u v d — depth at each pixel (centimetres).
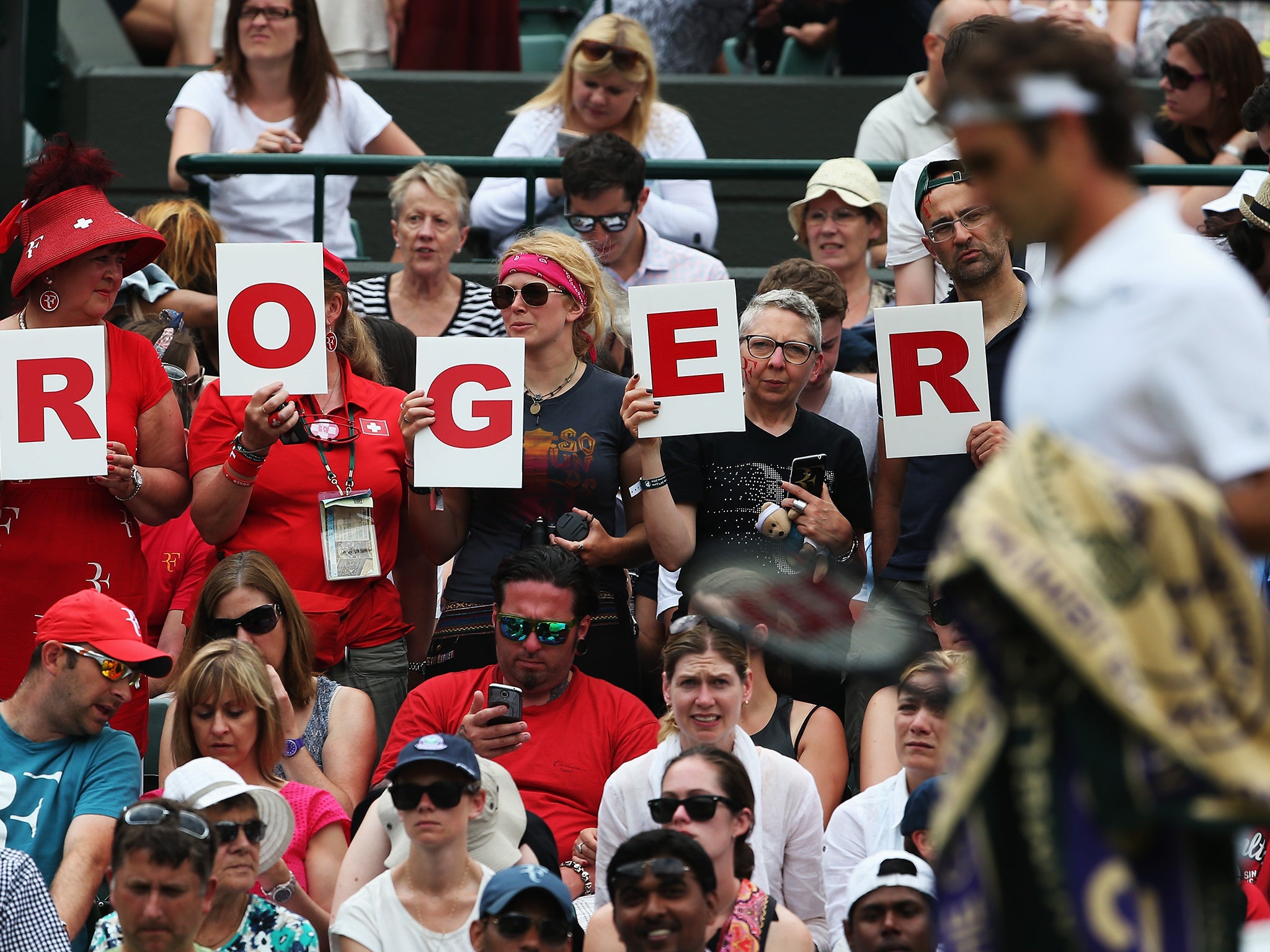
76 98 3488
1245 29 2942
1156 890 623
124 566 2041
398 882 1661
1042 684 636
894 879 1495
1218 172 2694
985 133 682
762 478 2112
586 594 1964
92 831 1750
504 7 3647
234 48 3006
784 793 1814
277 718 1827
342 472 2097
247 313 2045
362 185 3394
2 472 1948
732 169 2823
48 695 1797
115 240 2002
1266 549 649
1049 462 632
